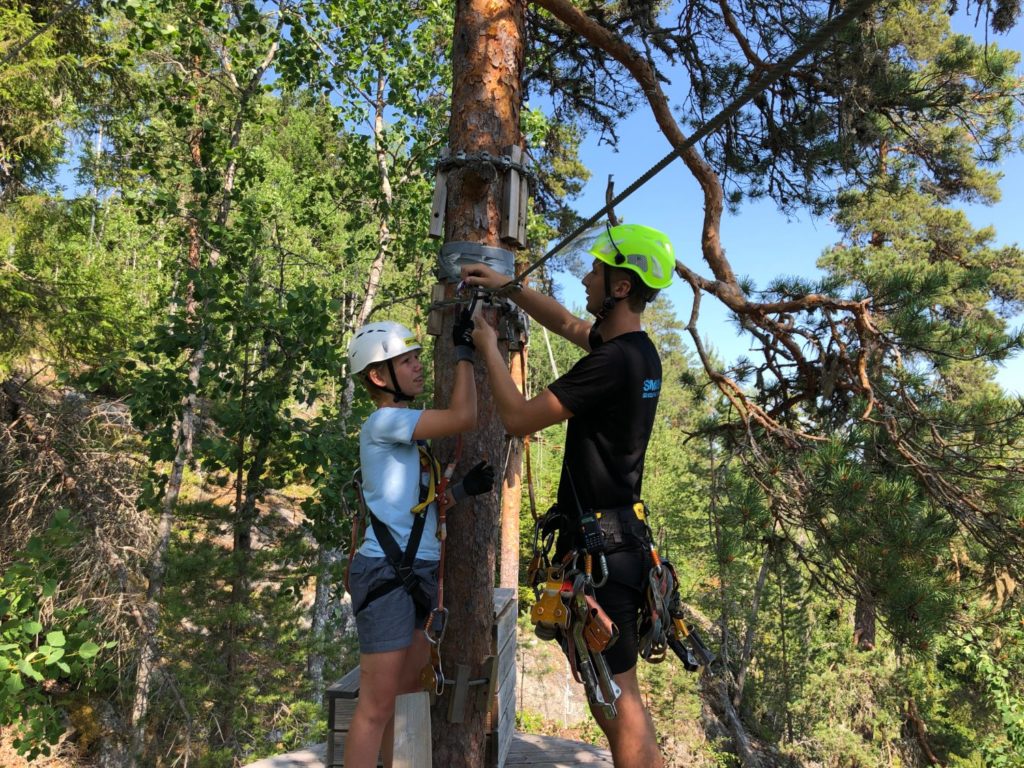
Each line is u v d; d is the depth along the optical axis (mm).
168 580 9750
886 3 8023
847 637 21719
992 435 5562
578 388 2221
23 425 11031
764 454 6465
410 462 2557
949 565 6125
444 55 15070
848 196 10258
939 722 22781
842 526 5840
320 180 15094
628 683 2248
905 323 5945
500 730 4043
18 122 12430
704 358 6480
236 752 10047
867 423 6035
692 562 26047
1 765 10562
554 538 2391
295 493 17438
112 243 14305
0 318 11461
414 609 2516
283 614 9961
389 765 2828
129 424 11414
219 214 12164
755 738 23156
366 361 2631
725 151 8172
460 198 2982
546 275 15070
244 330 9797
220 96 13992
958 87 8703
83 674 11234
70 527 7293
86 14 12656
